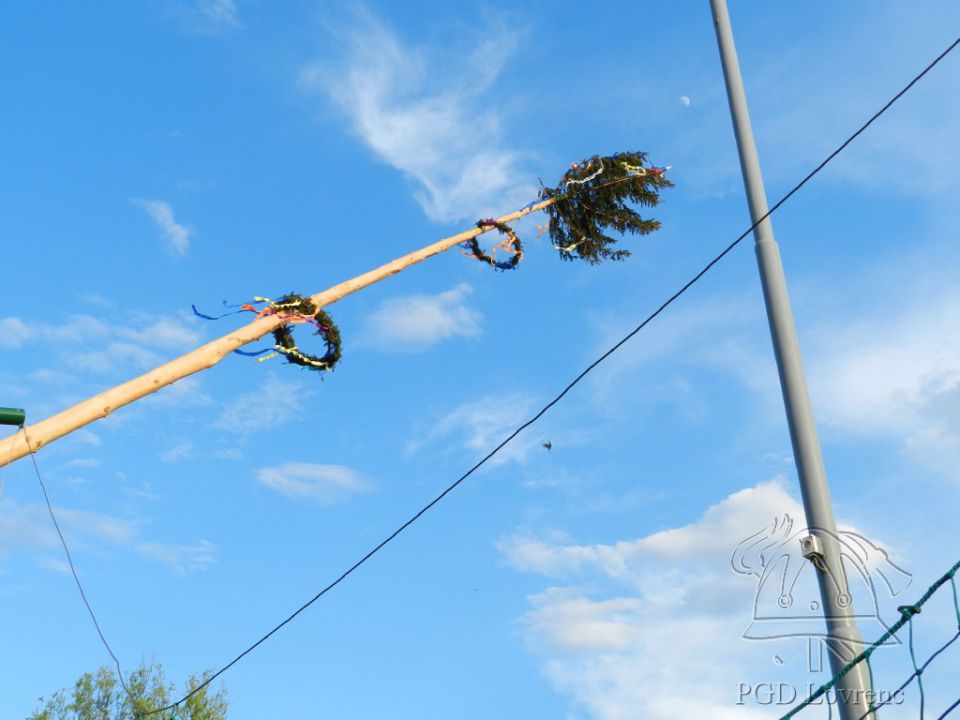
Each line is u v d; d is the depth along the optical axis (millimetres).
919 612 5980
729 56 8914
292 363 10984
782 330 7410
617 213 14258
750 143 8430
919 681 5793
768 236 7898
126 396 9438
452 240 13500
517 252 14125
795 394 7090
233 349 10438
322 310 11125
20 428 8695
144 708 19891
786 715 5957
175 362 9945
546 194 14445
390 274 12523
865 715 5766
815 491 6668
